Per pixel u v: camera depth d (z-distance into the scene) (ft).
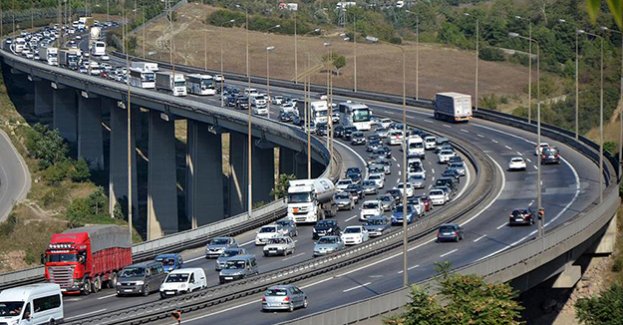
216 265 485.15
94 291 432.25
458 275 277.23
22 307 332.80
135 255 507.71
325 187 624.18
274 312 364.99
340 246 504.84
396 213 583.99
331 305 375.86
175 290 404.77
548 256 449.48
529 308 502.38
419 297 262.26
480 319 254.06
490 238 530.27
